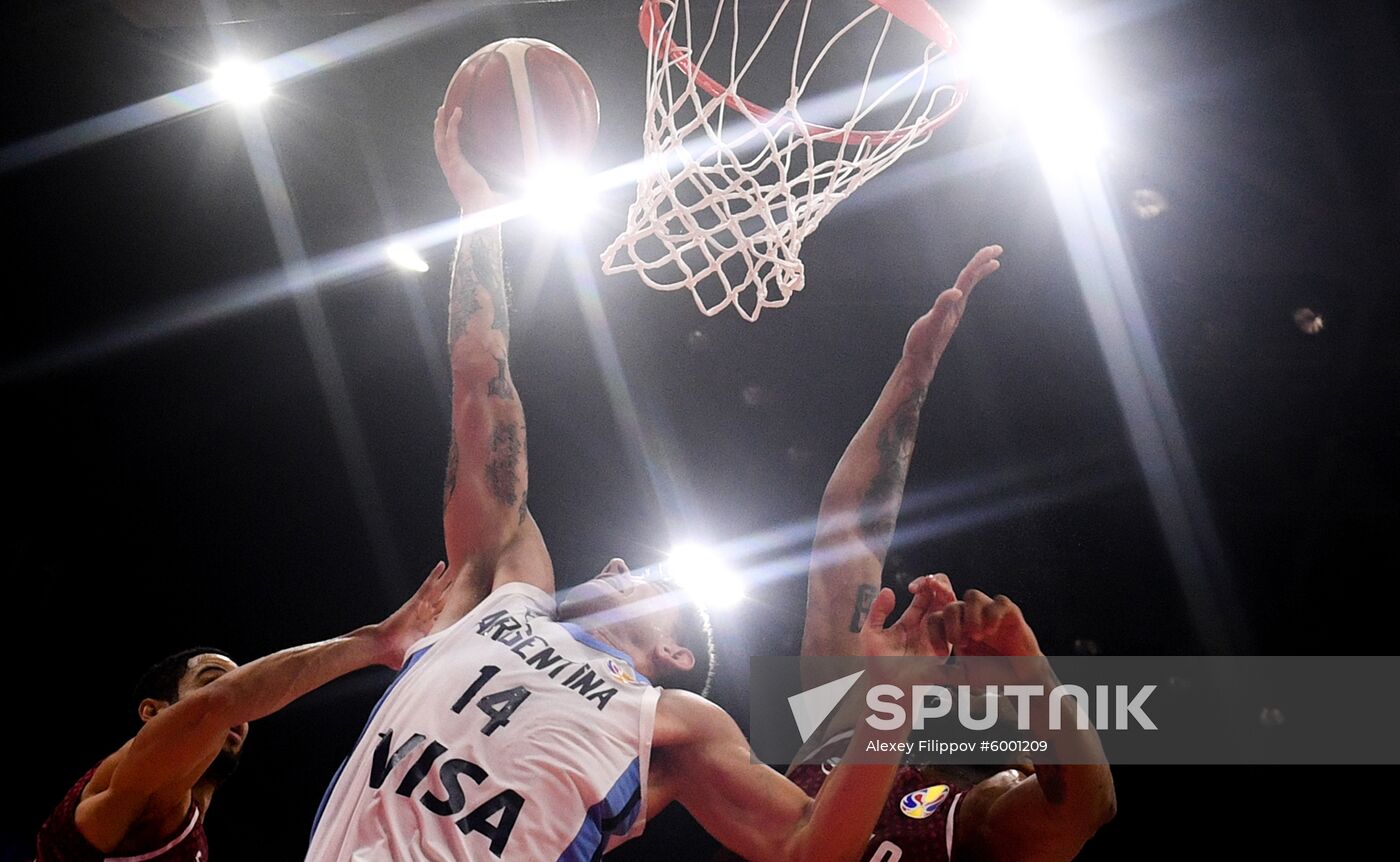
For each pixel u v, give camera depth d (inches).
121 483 215.3
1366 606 198.7
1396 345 187.6
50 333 205.5
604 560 225.3
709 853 184.7
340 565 225.3
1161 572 205.9
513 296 214.4
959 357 210.8
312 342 218.2
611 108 172.1
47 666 206.7
